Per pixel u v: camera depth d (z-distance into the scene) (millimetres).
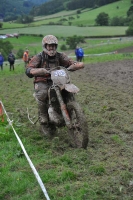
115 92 13430
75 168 5914
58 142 7355
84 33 94750
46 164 6121
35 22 125688
